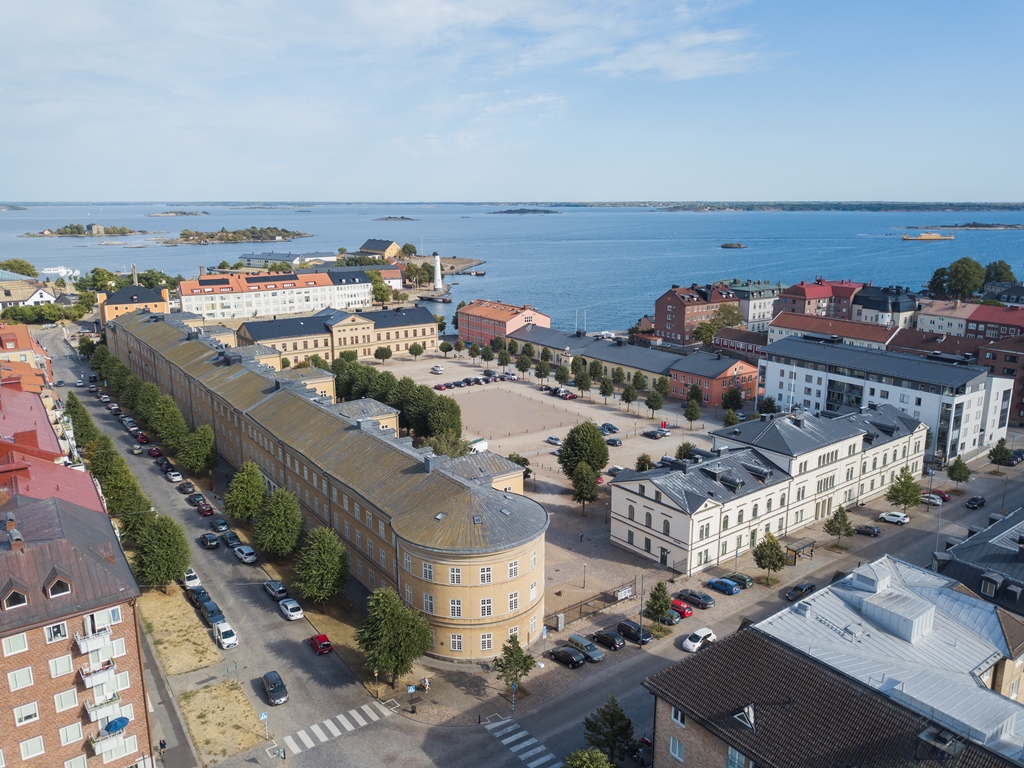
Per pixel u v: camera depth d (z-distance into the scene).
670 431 147.75
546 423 153.38
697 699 48.31
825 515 105.69
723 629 75.94
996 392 131.38
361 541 83.50
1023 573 64.06
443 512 71.44
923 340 169.75
